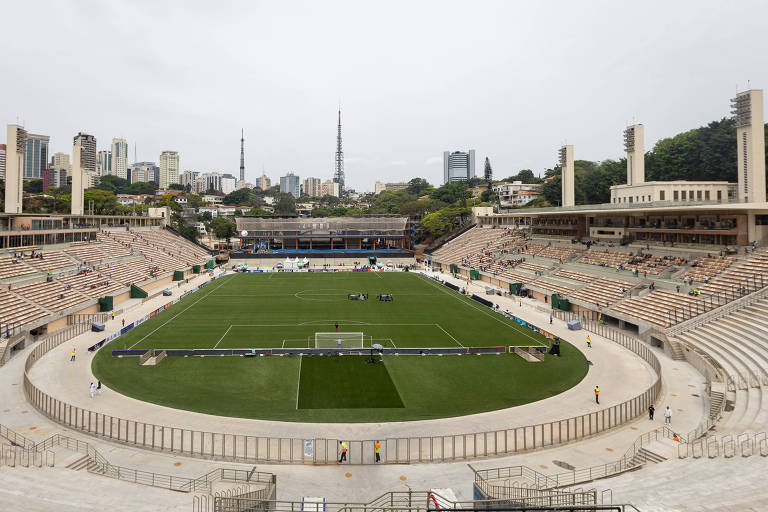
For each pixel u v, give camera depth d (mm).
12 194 86312
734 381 41000
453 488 27891
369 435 35188
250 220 176000
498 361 53219
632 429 35969
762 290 56562
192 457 31453
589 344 59250
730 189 95938
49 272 79750
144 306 84312
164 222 160875
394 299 94812
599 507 17234
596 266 92125
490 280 116375
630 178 106062
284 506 25781
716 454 27953
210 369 49906
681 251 79625
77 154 113812
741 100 73188
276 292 103188
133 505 22859
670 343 54688
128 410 38938
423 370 50188
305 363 52312
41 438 33219
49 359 52250
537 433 35594
